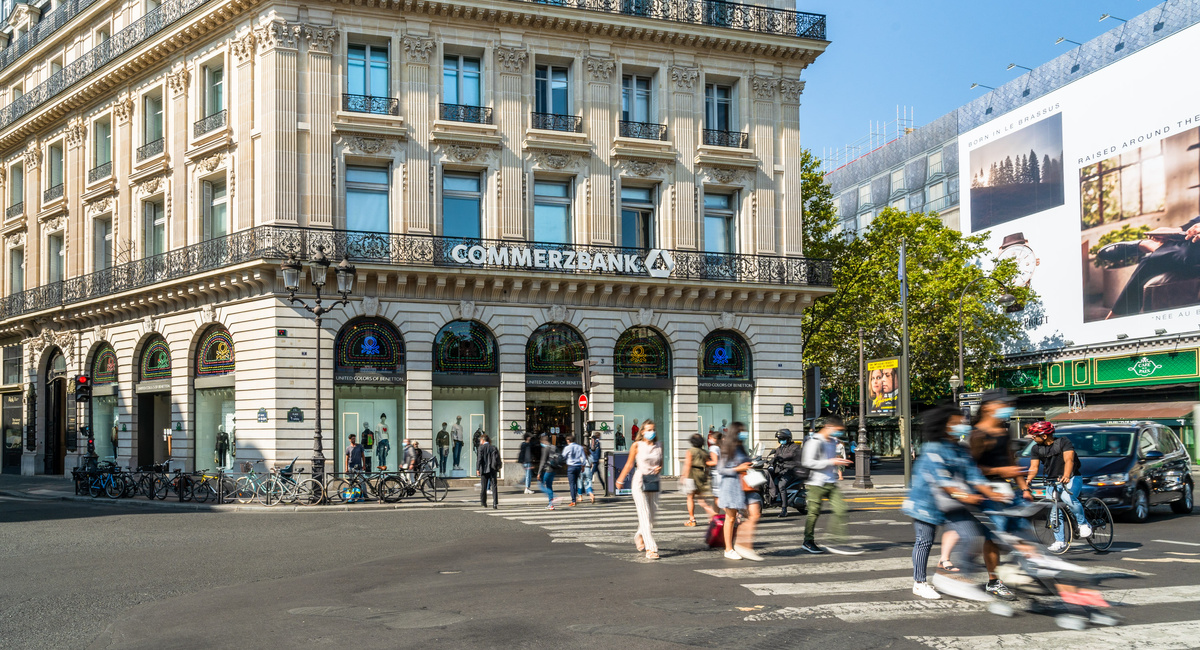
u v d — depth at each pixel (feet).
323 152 98.68
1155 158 170.50
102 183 119.24
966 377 163.84
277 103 97.19
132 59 112.78
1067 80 191.42
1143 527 56.39
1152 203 170.91
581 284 106.93
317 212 97.91
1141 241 172.65
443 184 104.37
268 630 29.58
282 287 96.22
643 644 26.61
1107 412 172.45
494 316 104.32
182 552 49.34
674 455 110.63
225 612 32.71
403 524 63.36
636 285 108.37
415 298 101.45
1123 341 175.22
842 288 146.00
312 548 50.75
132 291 108.58
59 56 132.98
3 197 144.15
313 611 32.45
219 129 102.68
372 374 99.66
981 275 151.53
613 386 108.58
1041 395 191.31
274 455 94.84
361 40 102.32
